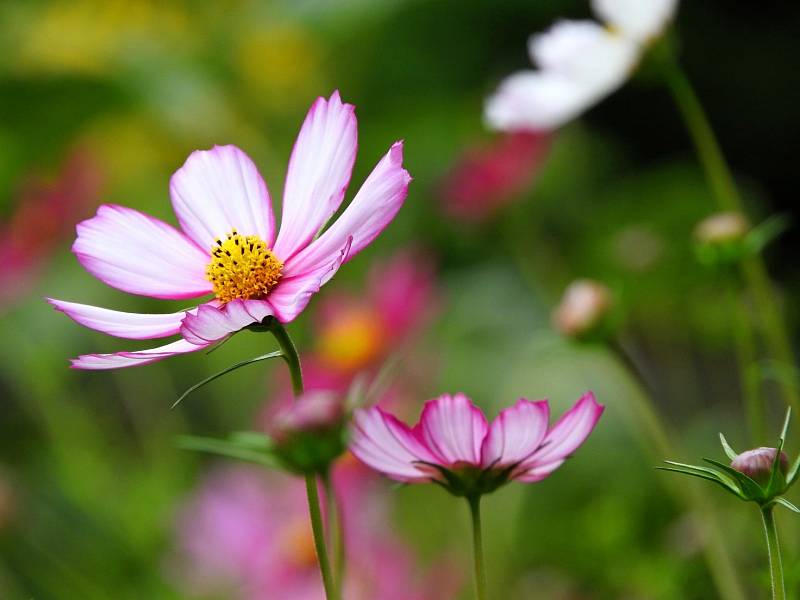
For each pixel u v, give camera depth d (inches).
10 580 36.3
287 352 21.2
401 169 21.0
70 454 41.5
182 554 35.7
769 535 20.5
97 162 48.2
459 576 31.9
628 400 41.2
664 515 34.9
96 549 38.2
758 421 26.1
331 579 20.5
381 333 36.9
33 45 51.1
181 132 52.5
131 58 51.5
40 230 43.3
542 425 20.7
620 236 50.4
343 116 21.8
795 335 46.8
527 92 30.1
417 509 37.6
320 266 21.6
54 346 50.6
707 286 47.0
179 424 45.0
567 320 28.0
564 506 40.2
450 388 47.1
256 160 51.8
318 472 21.5
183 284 22.4
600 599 32.4
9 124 51.6
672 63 29.2
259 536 34.5
